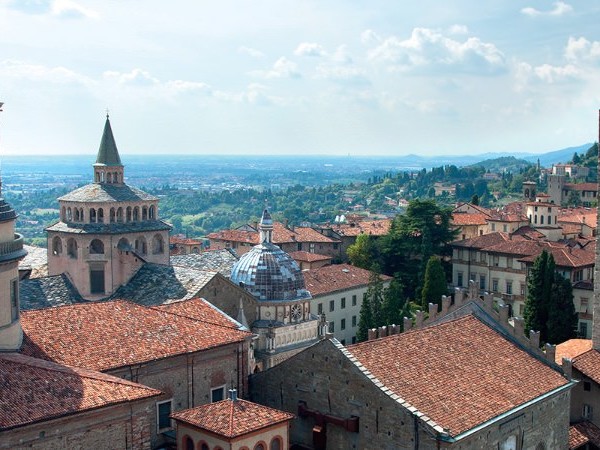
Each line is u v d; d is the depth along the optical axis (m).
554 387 67.25
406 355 63.69
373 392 58.59
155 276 93.25
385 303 128.75
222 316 74.00
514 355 70.50
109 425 49.88
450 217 177.62
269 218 101.44
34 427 45.56
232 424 53.81
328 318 141.25
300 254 176.25
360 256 173.88
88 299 94.31
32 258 112.44
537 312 122.56
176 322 67.19
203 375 65.06
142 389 52.12
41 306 86.69
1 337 55.25
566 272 138.50
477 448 57.75
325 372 62.81
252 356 88.88
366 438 59.38
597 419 78.44
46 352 57.41
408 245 169.12
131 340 62.12
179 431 56.44
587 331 133.75
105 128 103.19
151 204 101.94
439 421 55.66
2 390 47.12
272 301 95.12
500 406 60.59
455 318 76.38
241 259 101.25
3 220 55.94
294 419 65.50
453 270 169.88
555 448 68.69
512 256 155.88
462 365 65.19
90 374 52.97
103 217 96.19
